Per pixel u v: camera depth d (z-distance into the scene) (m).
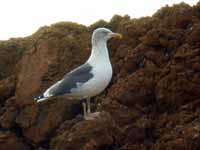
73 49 16.83
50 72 16.41
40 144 15.62
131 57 15.93
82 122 13.64
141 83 15.00
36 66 16.66
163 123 14.12
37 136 15.57
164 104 14.56
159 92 14.57
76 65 16.62
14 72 17.41
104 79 13.48
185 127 13.16
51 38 17.02
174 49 15.55
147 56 15.65
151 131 14.19
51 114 15.64
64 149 13.46
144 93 14.89
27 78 16.53
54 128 15.52
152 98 14.91
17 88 16.52
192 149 12.56
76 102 15.73
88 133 13.34
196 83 14.21
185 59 14.64
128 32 17.02
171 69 14.65
